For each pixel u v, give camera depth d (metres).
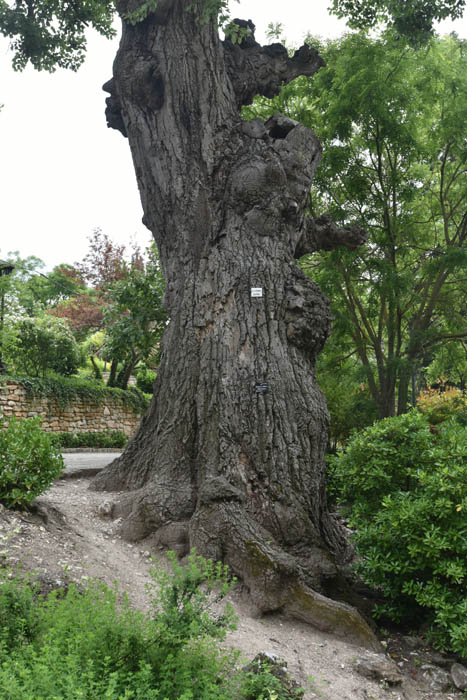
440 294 16.56
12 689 2.43
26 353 23.08
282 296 6.95
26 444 5.95
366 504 5.83
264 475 6.11
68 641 2.96
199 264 7.26
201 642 3.45
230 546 5.54
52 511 6.06
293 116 15.92
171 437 6.75
